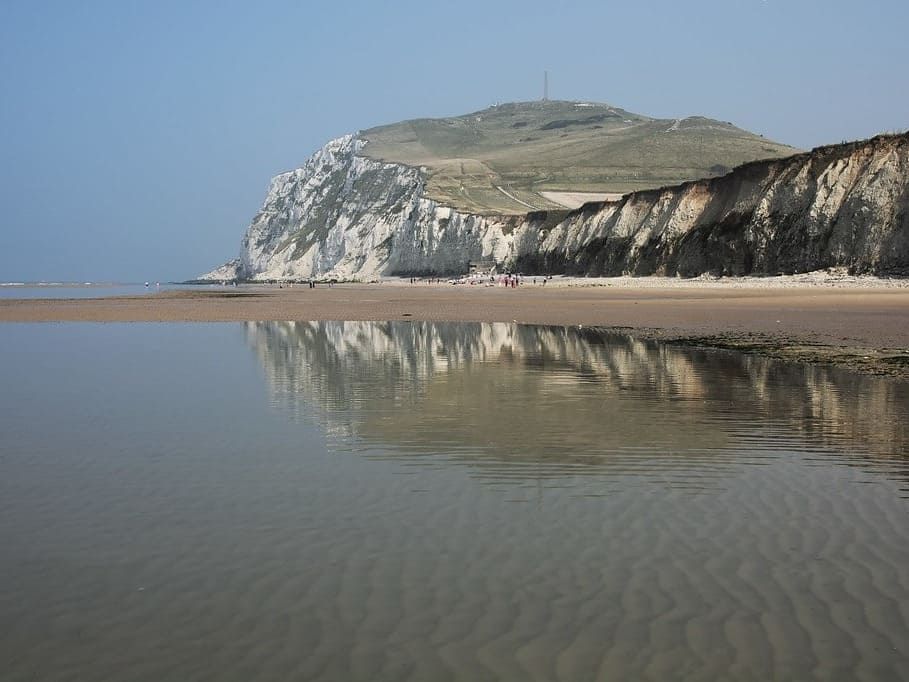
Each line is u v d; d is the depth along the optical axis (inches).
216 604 235.5
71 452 430.9
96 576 256.8
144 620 226.1
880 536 286.2
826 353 874.1
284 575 256.4
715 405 565.3
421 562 266.1
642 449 427.8
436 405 574.2
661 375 727.1
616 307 1791.3
